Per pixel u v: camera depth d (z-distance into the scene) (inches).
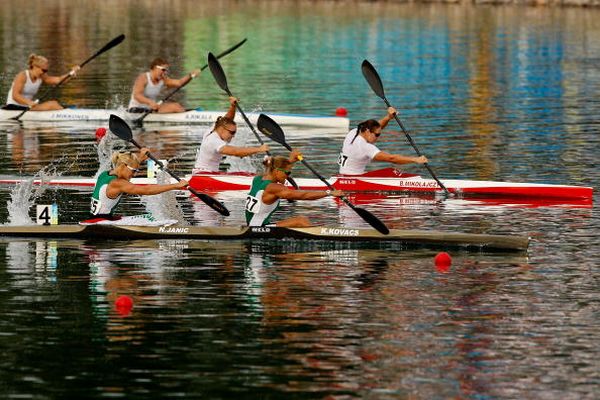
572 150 3142.2
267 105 4092.0
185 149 3253.0
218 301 1759.4
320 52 5753.0
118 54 5615.2
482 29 6835.6
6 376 1450.5
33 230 2177.7
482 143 3267.7
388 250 2086.6
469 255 2044.8
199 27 6998.0
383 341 1573.6
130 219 2219.5
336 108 4013.3
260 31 6786.4
